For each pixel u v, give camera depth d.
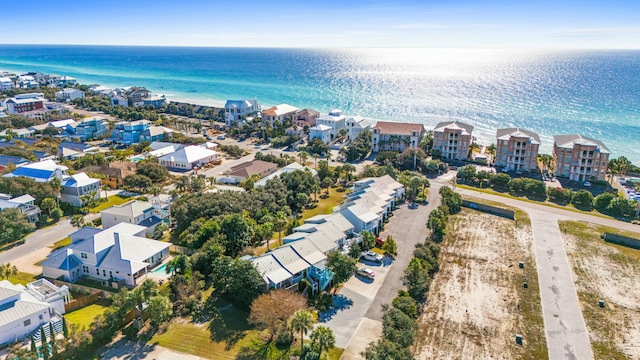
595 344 65.38
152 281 69.19
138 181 130.62
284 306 65.44
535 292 78.69
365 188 118.44
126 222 99.25
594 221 111.50
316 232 88.25
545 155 163.88
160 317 64.81
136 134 190.25
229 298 74.31
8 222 96.50
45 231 103.38
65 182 117.69
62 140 186.50
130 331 65.06
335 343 63.44
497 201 125.62
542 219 112.56
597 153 140.88
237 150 175.00
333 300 74.81
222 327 67.31
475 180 144.12
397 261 88.81
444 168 154.25
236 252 87.38
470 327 68.56
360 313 71.19
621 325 69.88
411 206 120.62
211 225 88.38
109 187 133.88
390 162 153.00
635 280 83.31
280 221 96.06
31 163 137.50
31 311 64.69
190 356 60.84
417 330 67.06
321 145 176.12
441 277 83.50
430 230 104.06
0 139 177.12
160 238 98.12
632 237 99.12
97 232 88.00
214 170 154.12
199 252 81.62
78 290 77.38
